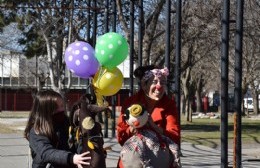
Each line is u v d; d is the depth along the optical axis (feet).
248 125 114.42
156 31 86.07
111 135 67.77
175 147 17.43
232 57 116.57
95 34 60.95
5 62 190.29
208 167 41.91
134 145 17.04
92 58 19.98
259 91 203.82
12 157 45.98
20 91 193.36
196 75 171.12
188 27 78.54
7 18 92.58
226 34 32.89
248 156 51.62
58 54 89.35
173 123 17.80
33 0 81.05
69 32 80.33
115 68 20.36
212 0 76.79
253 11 68.28
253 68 137.28
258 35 70.90
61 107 15.78
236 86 32.32
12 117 133.28
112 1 59.98
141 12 50.65
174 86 39.50
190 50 88.07
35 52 102.12
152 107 18.07
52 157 14.87
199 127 101.71
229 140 69.82
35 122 15.43
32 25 96.12
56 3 83.92
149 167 16.85
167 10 41.04
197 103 193.88
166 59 40.88
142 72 18.28
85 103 16.38
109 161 43.37
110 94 20.11
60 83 87.15
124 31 73.20
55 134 15.43
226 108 32.76
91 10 64.90
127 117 17.22
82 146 15.60
